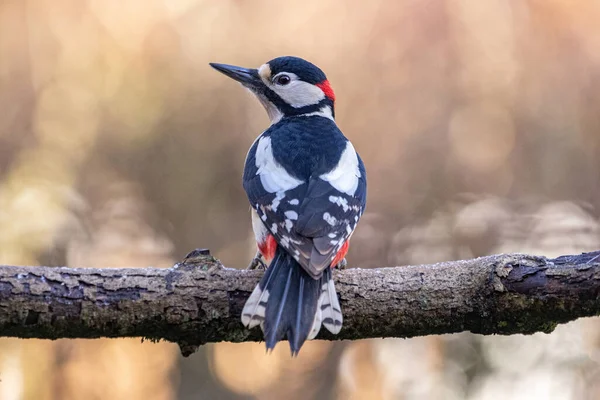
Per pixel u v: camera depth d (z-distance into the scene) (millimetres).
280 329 6348
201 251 6777
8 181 13125
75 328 6445
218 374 14023
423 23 13531
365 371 13711
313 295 6586
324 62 13508
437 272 6863
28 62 13516
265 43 13578
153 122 13445
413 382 13320
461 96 13555
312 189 7438
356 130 13492
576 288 6578
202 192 13602
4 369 12273
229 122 13562
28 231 12727
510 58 13555
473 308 6816
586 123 13508
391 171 13531
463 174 13586
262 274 6754
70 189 13242
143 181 13492
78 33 13516
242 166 13562
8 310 6270
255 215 7762
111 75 13461
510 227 13508
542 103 13562
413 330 6914
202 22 13609
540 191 13609
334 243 6938
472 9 13516
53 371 12602
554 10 13469
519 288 6684
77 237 13078
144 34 13484
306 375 14047
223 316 6609
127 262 13258
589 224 13438
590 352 12695
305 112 9500
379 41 13531
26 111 13438
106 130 13445
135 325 6520
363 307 6789
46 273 6395
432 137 13508
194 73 13508
